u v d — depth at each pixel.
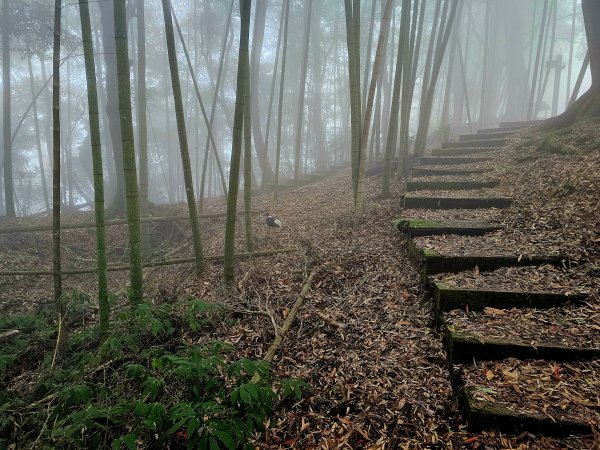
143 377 1.95
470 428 1.91
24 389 2.63
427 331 2.69
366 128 4.50
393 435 1.98
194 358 1.94
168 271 4.63
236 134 3.25
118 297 4.02
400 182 6.35
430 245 3.46
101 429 1.83
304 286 3.37
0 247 5.64
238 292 3.45
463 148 7.40
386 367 2.42
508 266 3.06
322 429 2.08
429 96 7.03
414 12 6.01
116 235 6.79
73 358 2.77
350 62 4.65
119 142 7.63
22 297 4.41
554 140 5.65
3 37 7.67
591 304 2.52
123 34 2.74
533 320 2.49
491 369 2.20
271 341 2.79
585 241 3.12
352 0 4.69
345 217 5.19
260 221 6.01
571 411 1.85
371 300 3.17
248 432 1.60
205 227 6.77
